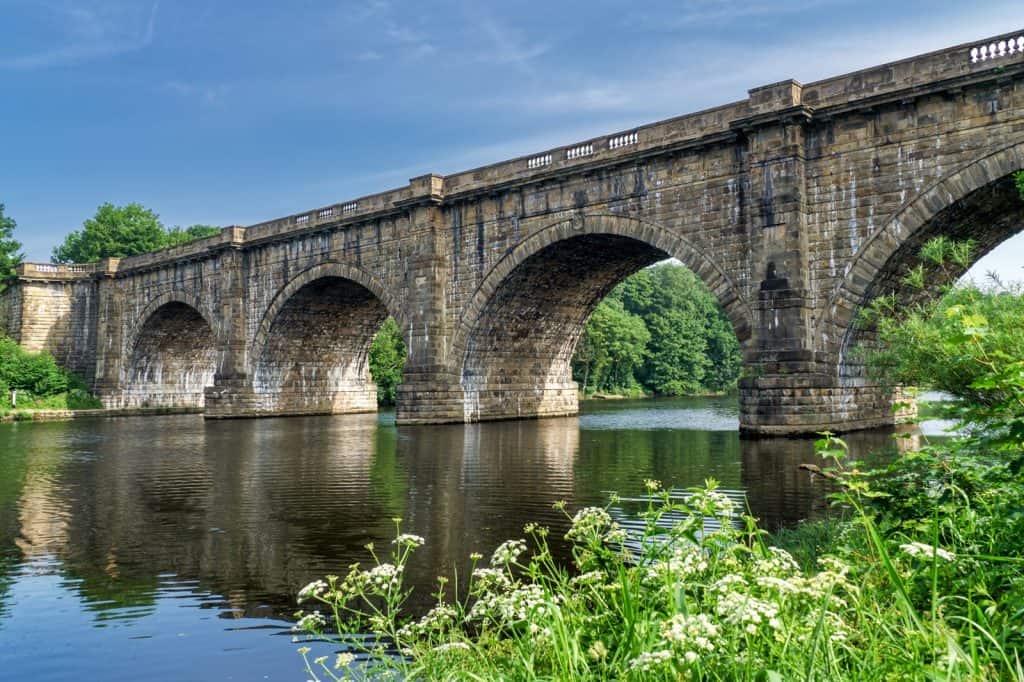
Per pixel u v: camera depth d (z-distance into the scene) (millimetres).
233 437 40156
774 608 5312
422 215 45156
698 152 34219
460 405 45906
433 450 31438
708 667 5285
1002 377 7949
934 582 5504
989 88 26531
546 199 40094
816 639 5062
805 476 20828
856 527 10164
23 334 71375
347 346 64312
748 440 29609
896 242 28375
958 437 9844
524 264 41469
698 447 30656
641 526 15180
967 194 26875
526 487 21078
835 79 29969
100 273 71188
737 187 32906
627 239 39375
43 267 73250
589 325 99750
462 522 16469
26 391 66688
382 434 40250
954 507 8352
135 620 10750
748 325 32188
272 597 11703
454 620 9695
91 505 19375
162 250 65938
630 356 105500
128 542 15242
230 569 13219
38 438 40781
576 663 5629
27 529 16516
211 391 57469
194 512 18219
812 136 30609
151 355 71688
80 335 73438
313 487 21766
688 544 7234
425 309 44875
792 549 10805
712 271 33469
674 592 5988
